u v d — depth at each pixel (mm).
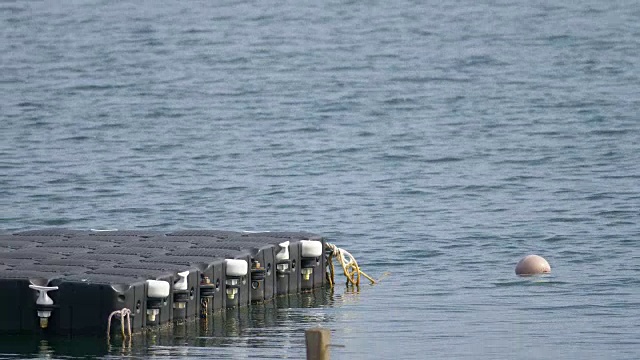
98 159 53500
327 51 84000
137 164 52375
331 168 51406
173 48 86375
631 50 81125
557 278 31453
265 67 78875
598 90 68438
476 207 43281
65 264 24453
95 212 43094
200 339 23328
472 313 26625
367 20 96750
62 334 22828
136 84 73625
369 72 76375
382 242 37688
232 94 70312
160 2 108562
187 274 24266
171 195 46000
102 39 90312
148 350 22328
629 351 22609
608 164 50750
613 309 27000
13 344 22531
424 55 81688
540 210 42406
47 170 50969
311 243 28734
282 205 44125
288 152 54906
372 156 53812
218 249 26734
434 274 32531
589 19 93875
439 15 98062
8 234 29125
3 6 107875
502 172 49781
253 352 22328
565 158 52219
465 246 36844
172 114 64812
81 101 68562
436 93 69312
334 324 25219
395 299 28391
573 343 23344
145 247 26750
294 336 23828
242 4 106500
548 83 71125
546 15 96312
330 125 61438
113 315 22578
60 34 93000
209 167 51688
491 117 62281
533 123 60438
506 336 24031
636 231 38562
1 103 67938
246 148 55906
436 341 23547
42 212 43156
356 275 32125
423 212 42594
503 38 87250
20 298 22891
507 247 36594
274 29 93625
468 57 80500
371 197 45406
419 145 56031
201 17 100000
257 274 26797
